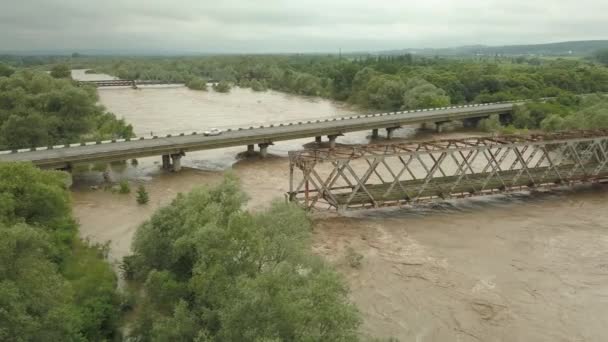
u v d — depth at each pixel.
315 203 49.31
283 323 18.53
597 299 32.22
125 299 28.52
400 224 44.31
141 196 49.75
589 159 59.25
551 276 35.06
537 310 30.89
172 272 27.03
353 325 19.86
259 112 120.06
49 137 68.50
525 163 50.06
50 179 36.09
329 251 38.25
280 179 60.03
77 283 29.19
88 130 74.19
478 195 49.22
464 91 134.00
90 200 50.59
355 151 46.94
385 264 36.38
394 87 126.19
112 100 140.12
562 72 146.38
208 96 157.75
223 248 24.50
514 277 34.84
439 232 42.59
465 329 28.89
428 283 33.84
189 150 64.69
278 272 21.06
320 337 18.23
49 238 30.81
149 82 196.12
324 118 109.69
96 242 38.97
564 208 49.19
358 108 133.88
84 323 24.44
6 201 30.41
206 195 29.75
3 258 19.62
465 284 33.81
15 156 55.72
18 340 17.86
